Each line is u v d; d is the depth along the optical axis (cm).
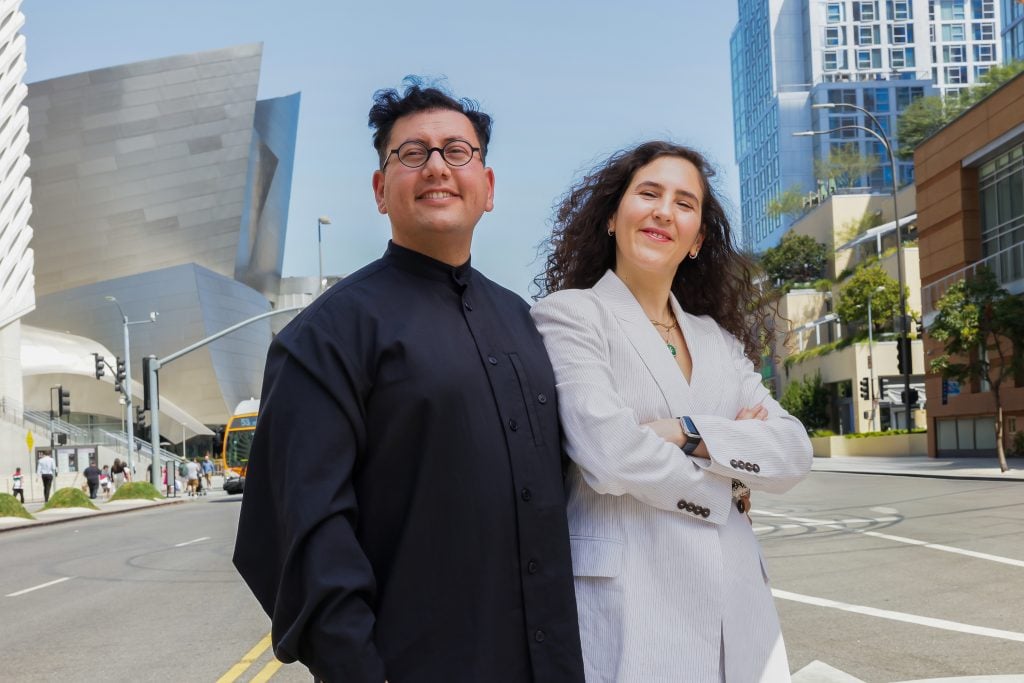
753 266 320
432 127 225
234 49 7300
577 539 244
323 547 188
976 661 566
